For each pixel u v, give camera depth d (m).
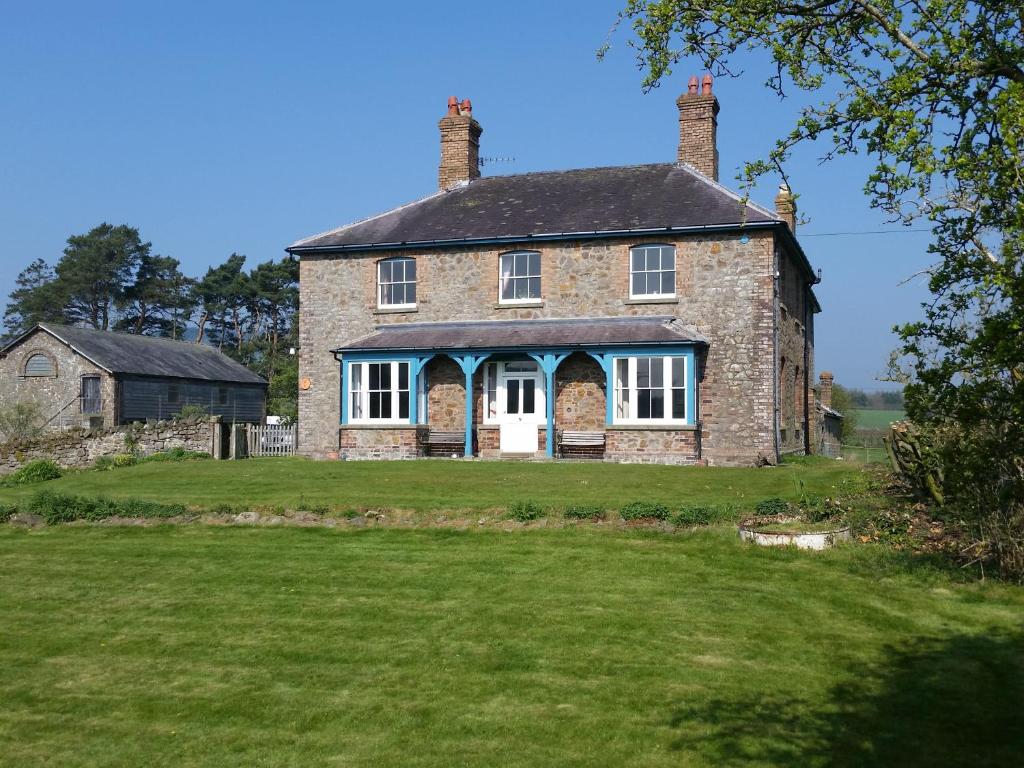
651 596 10.14
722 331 24.17
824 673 7.87
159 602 10.59
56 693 7.95
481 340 25.45
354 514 14.73
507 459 25.08
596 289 25.45
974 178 7.32
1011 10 7.97
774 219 23.70
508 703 7.46
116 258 75.88
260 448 28.39
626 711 7.23
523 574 11.20
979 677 7.61
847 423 49.31
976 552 10.80
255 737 6.98
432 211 28.59
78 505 15.57
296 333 70.00
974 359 7.88
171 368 43.94
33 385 41.06
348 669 8.34
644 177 27.66
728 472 20.08
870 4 8.54
